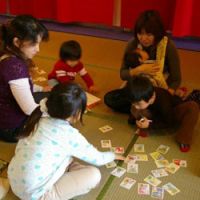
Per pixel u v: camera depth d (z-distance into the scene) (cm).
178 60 234
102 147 203
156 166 188
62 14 387
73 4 384
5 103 194
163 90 213
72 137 151
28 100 185
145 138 212
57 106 144
